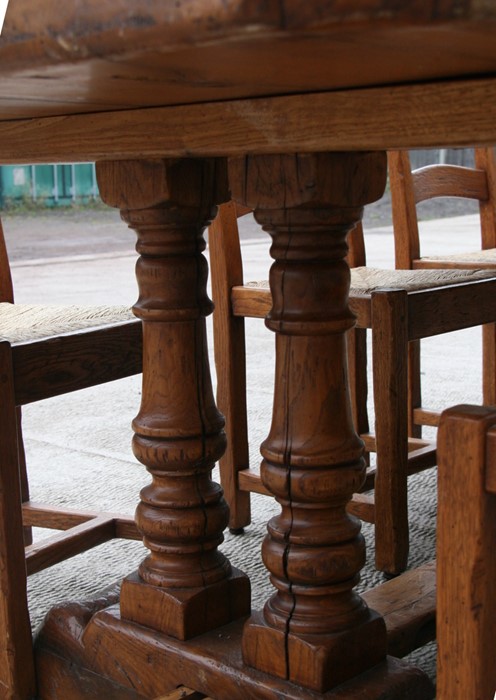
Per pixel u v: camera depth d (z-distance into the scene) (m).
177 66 0.73
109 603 1.46
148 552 2.07
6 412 1.33
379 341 1.78
